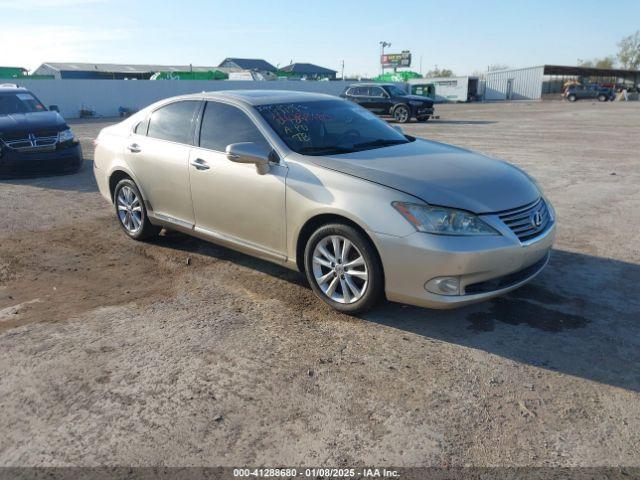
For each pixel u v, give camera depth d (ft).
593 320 12.92
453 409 9.66
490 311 13.44
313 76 232.32
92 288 15.34
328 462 8.40
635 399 9.91
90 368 11.06
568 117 86.17
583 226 20.88
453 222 11.46
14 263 17.40
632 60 307.99
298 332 12.51
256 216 14.43
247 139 14.88
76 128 69.31
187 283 15.57
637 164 35.53
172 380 10.60
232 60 237.25
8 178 31.48
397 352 11.58
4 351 11.78
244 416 9.50
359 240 12.28
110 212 23.65
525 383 10.43
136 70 177.37
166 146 17.06
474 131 62.64
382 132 16.43
